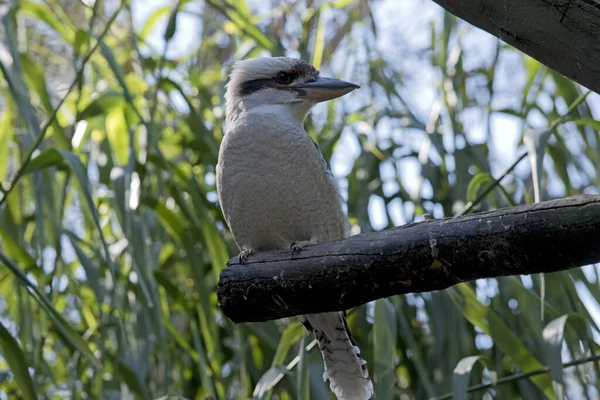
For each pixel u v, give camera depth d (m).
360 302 5.63
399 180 9.57
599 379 7.68
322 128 9.94
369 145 9.39
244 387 8.43
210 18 10.84
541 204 4.90
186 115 9.52
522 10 4.77
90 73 10.34
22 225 8.82
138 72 9.93
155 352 9.10
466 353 8.57
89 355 7.06
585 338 7.24
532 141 6.56
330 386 7.90
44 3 9.78
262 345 9.38
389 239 5.35
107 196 8.88
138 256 7.89
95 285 7.88
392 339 7.14
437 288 5.37
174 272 9.84
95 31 10.23
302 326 7.68
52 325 8.66
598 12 4.61
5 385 9.39
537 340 8.31
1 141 8.97
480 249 5.05
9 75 8.24
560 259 4.89
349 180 9.54
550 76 9.64
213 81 10.62
